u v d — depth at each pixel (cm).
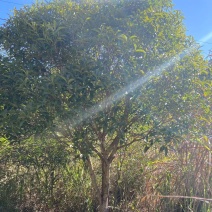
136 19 307
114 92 279
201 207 359
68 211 416
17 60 296
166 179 400
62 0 325
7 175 409
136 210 397
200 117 301
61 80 267
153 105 287
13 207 403
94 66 279
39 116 269
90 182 421
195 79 300
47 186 410
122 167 435
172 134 281
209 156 379
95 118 282
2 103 287
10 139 304
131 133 318
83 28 305
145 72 287
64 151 392
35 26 295
